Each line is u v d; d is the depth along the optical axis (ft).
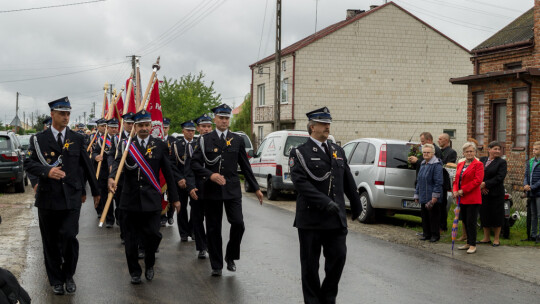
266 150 56.54
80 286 21.36
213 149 23.48
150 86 26.43
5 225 36.11
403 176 37.45
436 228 31.94
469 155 28.71
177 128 163.32
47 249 20.26
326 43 106.93
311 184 16.85
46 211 20.06
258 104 127.85
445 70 111.14
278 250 28.58
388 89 109.19
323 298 17.51
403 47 109.29
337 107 107.65
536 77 53.21
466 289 21.34
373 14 107.96
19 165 57.57
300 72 106.32
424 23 109.50
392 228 37.22
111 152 33.24
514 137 56.29
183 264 25.40
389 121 109.29
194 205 26.68
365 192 38.88
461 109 112.16
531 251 29.27
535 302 19.69
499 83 58.08
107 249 28.48
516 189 45.73
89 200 50.42
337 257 17.16
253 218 40.34
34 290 20.75
